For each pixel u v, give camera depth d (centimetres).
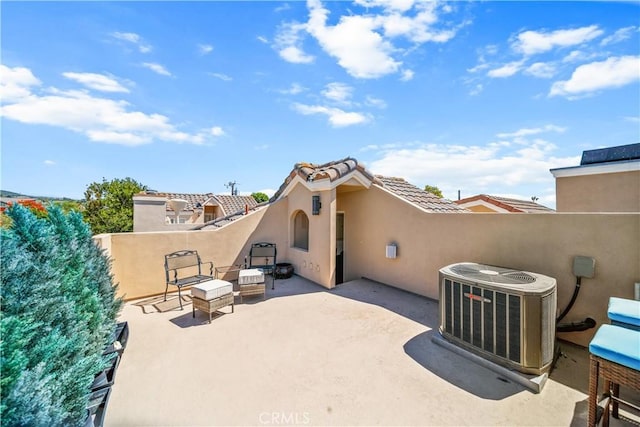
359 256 893
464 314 397
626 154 706
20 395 156
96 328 314
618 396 278
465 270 444
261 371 369
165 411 294
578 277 415
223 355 413
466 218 586
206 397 316
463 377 347
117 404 304
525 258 487
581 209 690
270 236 968
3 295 188
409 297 686
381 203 805
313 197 833
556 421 271
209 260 831
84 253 368
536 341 327
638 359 216
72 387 227
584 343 411
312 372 365
